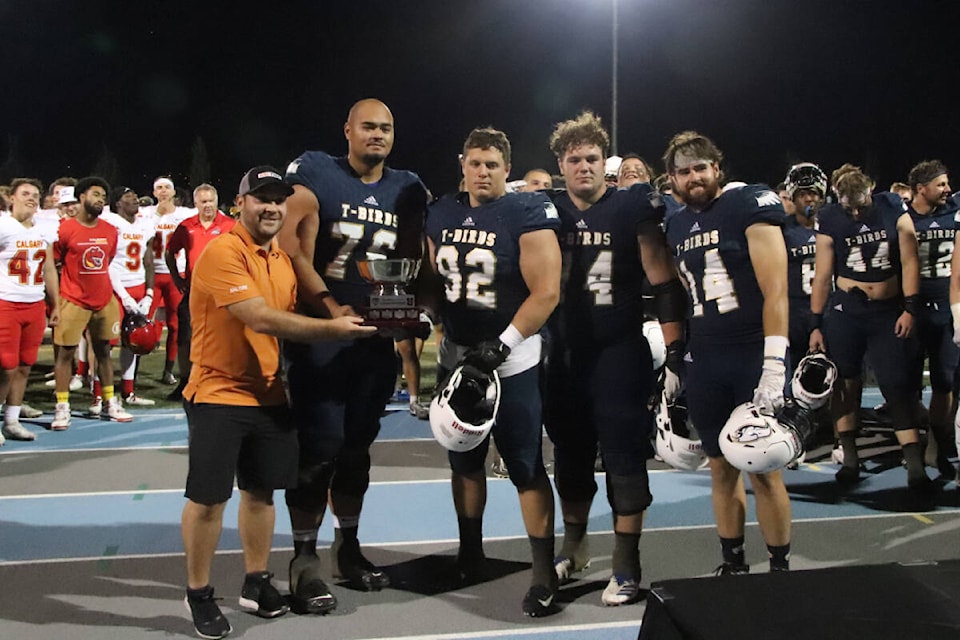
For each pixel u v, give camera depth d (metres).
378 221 3.93
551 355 3.94
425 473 6.12
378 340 3.97
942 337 5.85
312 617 3.77
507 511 5.26
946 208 5.86
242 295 3.41
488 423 3.49
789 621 1.49
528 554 4.55
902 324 5.46
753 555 4.46
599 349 3.85
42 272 6.98
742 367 3.68
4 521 5.06
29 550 4.57
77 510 5.28
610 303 3.84
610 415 3.84
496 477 6.02
